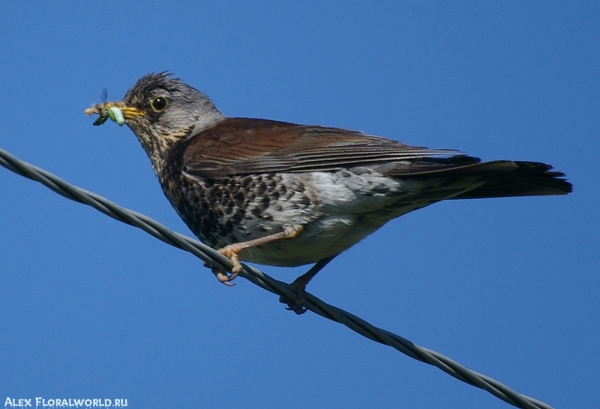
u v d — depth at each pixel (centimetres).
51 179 857
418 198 1192
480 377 1020
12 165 835
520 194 1205
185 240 970
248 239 1241
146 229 932
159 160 1427
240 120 1347
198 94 1448
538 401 1021
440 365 1023
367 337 1051
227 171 1238
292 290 1092
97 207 892
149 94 1434
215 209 1252
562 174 1145
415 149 1166
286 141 1233
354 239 1241
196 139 1318
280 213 1209
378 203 1192
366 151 1180
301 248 1235
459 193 1182
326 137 1230
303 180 1198
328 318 1080
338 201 1188
